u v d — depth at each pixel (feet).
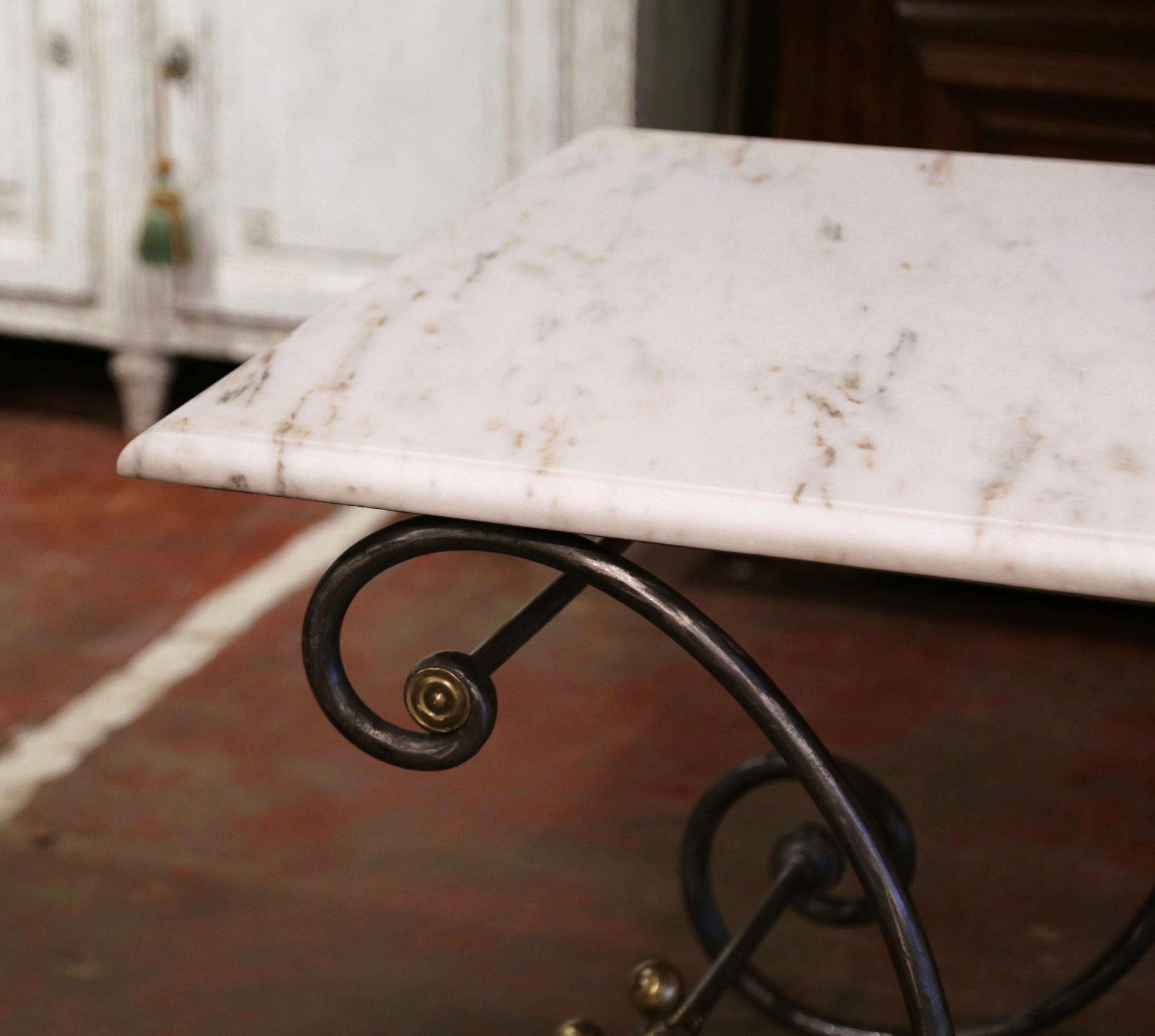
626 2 7.45
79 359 11.07
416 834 5.24
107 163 8.64
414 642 6.77
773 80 8.51
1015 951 4.64
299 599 7.19
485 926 4.71
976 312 2.12
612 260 2.32
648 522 1.76
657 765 5.75
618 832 5.27
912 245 2.33
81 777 5.53
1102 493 1.71
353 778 5.60
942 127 7.54
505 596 7.34
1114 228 2.37
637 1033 3.14
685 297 2.19
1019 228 2.38
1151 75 7.14
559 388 1.98
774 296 2.19
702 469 1.79
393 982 4.42
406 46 7.94
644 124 7.82
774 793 5.59
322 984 4.40
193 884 4.90
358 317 2.18
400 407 1.96
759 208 2.49
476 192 8.08
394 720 6.00
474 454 1.85
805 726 1.90
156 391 9.12
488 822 5.32
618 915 4.79
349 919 4.73
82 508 8.32
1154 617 7.36
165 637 6.75
